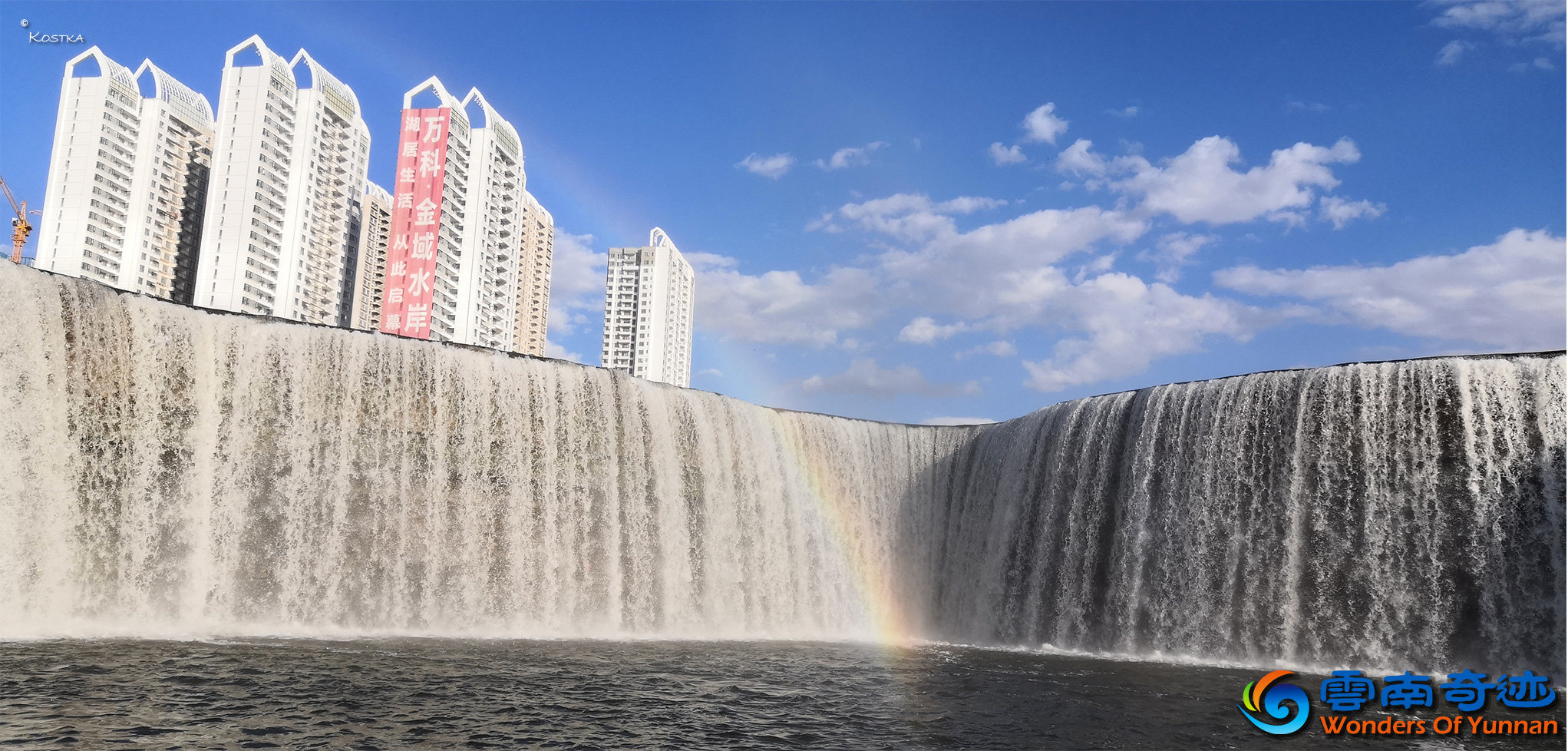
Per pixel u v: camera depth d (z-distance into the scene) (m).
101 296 33.44
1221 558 38.97
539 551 40.69
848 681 30.20
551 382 42.44
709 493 46.00
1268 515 38.16
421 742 19.62
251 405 36.00
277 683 24.41
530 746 19.81
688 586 44.41
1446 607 34.06
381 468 38.06
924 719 24.48
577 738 20.70
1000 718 24.88
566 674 28.67
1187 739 22.84
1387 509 35.72
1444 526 34.59
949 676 32.06
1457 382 35.28
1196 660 38.44
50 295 32.16
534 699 24.56
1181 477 40.91
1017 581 46.81
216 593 34.53
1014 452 49.59
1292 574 37.16
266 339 36.69
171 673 24.94
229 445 35.41
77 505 32.22
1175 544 40.44
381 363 38.72
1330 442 37.25
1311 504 37.25
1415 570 34.84
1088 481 44.50
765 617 46.72
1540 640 32.28
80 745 18.00
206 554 34.50
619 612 42.12
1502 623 33.03
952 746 21.69
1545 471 33.16
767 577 47.19
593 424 43.00
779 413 50.31
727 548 46.06
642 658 33.28
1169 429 41.91
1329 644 35.91
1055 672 33.72
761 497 47.97
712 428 47.00
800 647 40.12
